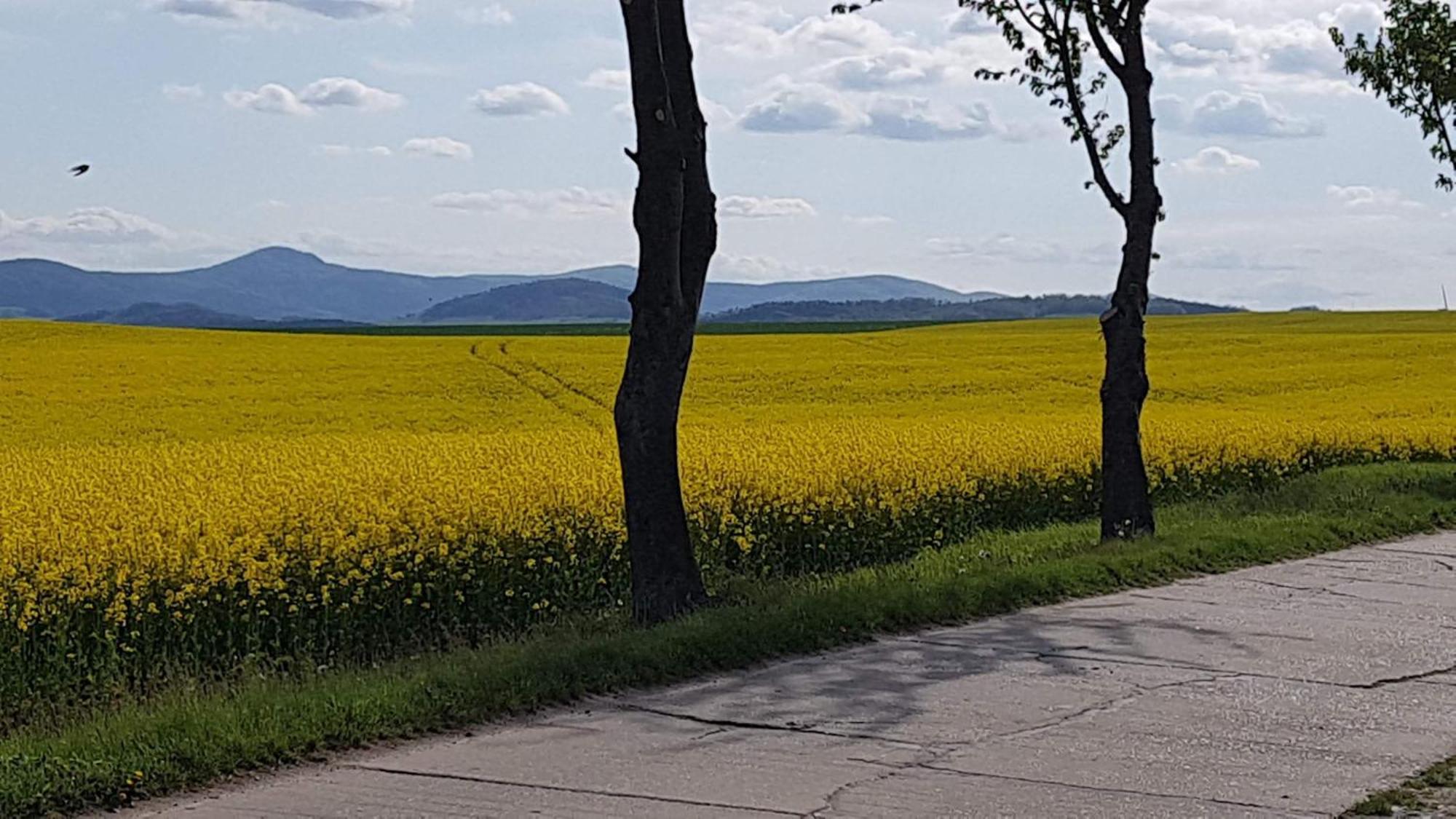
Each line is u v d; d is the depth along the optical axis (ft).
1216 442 78.74
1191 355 161.89
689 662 30.55
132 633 37.45
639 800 21.62
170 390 121.70
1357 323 240.32
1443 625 37.99
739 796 21.84
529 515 46.96
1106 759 24.31
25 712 34.99
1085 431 80.28
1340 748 25.25
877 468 60.44
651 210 38.68
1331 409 107.96
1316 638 35.86
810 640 33.42
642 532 39.27
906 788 22.44
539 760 23.76
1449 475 75.92
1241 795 22.35
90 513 46.24
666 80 38.34
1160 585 44.52
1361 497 67.92
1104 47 56.65
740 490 54.95
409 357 152.87
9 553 39.19
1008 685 29.84
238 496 50.19
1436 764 24.18
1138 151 56.95
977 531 62.69
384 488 51.65
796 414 110.32
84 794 21.22
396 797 21.67
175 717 24.88
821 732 25.84
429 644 42.32
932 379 136.77
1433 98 81.25
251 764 23.12
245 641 39.58
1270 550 51.60
